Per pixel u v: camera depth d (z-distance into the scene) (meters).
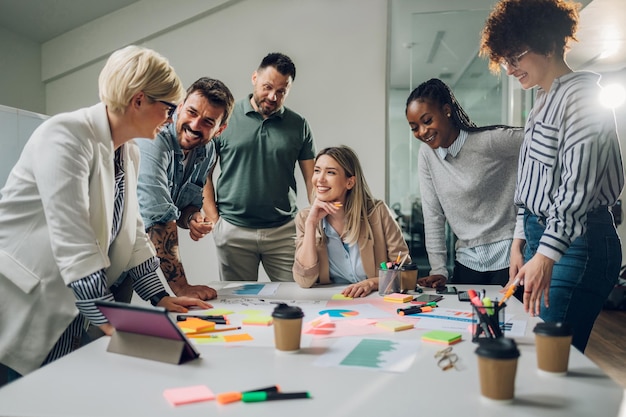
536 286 1.32
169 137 1.91
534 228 1.56
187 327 1.20
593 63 4.92
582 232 1.32
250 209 2.75
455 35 3.60
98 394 0.82
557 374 0.89
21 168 1.33
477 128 2.04
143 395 0.82
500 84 3.55
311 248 1.88
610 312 4.45
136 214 1.54
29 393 0.83
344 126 3.72
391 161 3.68
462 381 0.87
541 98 1.51
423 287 1.89
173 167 1.95
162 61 1.33
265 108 2.69
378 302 1.58
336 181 1.89
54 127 1.27
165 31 3.79
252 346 1.08
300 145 2.82
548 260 1.32
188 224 2.18
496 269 2.04
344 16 3.69
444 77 3.62
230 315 1.39
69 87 3.87
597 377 0.88
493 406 0.77
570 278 1.39
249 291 1.80
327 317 1.30
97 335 1.67
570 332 0.88
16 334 1.33
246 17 3.75
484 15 3.57
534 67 1.46
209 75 3.79
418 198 3.66
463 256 2.13
